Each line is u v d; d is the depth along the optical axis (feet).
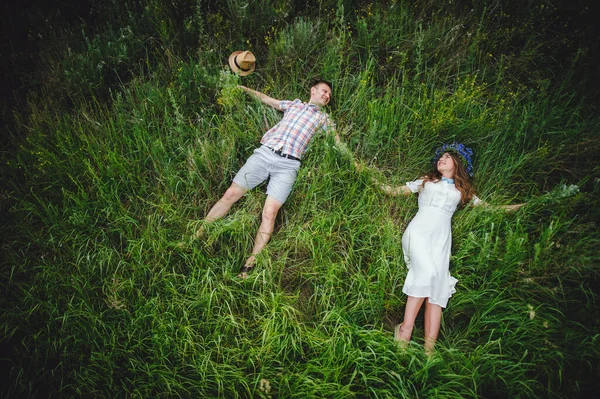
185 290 8.27
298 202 9.74
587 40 11.21
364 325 8.05
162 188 9.86
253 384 7.18
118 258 8.64
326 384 6.92
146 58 11.84
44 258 8.62
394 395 7.00
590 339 7.17
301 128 9.73
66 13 12.39
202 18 12.22
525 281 8.00
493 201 9.41
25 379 7.34
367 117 10.36
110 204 9.09
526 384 6.97
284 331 7.59
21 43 11.78
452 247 9.05
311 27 11.40
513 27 11.65
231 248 9.23
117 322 7.83
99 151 9.67
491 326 8.07
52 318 7.76
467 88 10.96
